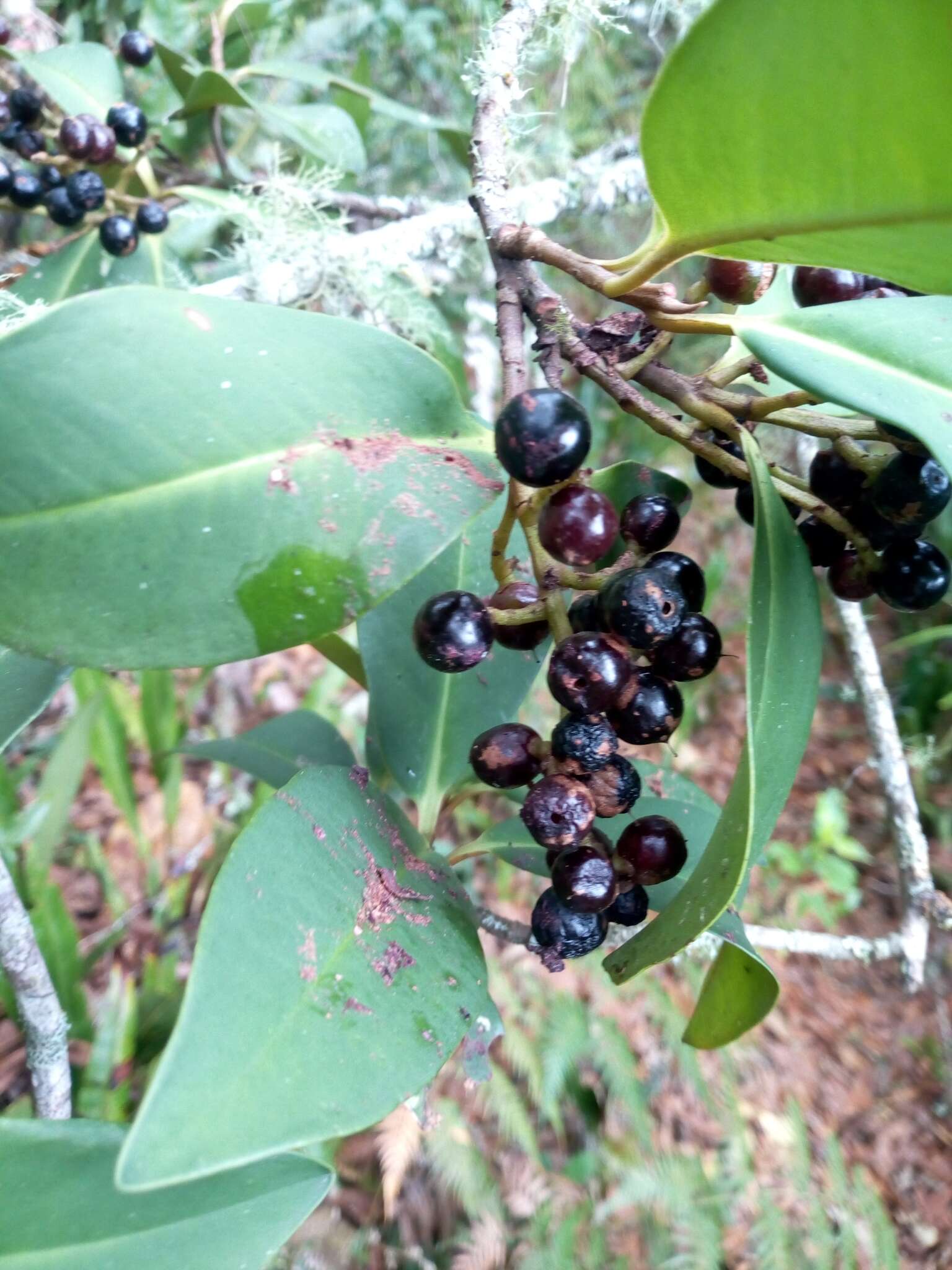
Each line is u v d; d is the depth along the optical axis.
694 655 0.12
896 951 0.23
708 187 0.10
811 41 0.09
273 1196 0.12
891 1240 0.41
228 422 0.11
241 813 0.46
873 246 0.10
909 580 0.13
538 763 0.13
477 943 0.13
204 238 0.31
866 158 0.10
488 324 0.41
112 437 0.11
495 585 0.18
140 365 0.11
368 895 0.12
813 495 0.13
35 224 0.34
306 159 0.29
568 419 0.10
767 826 0.12
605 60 0.41
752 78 0.09
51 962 0.27
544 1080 0.39
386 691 0.18
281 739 0.24
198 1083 0.09
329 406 0.12
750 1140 0.44
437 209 0.28
